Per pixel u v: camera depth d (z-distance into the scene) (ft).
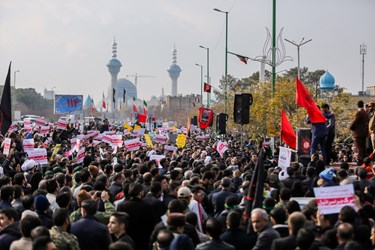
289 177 54.90
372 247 33.78
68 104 334.65
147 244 42.80
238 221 37.06
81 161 83.15
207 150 115.24
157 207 45.44
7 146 83.76
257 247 34.45
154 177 50.72
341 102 185.26
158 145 116.67
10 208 37.63
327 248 32.01
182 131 175.22
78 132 170.09
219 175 58.54
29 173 64.90
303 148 78.79
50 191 48.16
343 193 37.45
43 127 151.12
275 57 120.37
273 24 119.65
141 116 195.21
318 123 74.23
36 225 34.30
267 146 128.16
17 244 34.12
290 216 33.19
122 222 37.09
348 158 86.63
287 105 175.11
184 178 58.03
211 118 165.37
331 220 40.93
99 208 46.01
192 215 39.17
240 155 94.73
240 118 91.81
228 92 253.03
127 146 94.99
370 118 74.43
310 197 48.83
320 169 58.85
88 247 37.78
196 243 38.19
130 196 43.27
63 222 36.50
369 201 44.01
